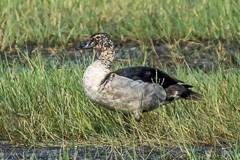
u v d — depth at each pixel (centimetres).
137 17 2119
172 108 1148
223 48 1758
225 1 2086
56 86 1199
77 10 2230
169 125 1081
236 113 1105
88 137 1071
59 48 1903
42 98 1170
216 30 1966
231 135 1042
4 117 1121
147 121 1115
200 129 1059
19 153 993
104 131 1094
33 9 2269
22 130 1085
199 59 1733
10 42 1928
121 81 1046
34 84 1233
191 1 2205
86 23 2117
